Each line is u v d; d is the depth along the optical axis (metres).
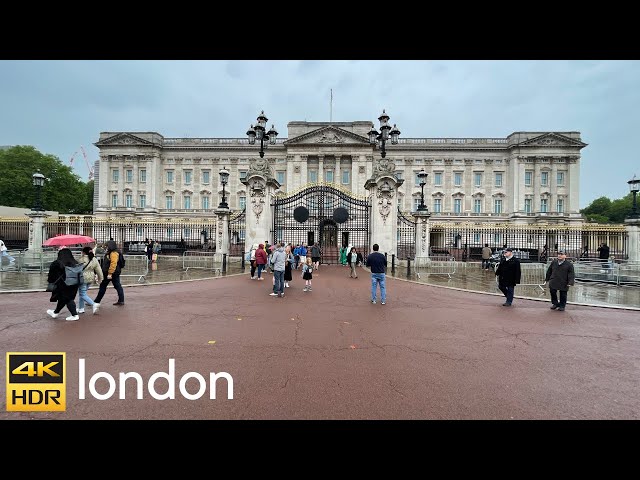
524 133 68.50
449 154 70.19
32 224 21.11
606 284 15.33
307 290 12.10
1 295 10.60
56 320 7.75
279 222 22.22
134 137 69.56
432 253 28.03
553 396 4.48
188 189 71.38
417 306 9.91
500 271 10.35
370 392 4.52
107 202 69.94
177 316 8.27
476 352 6.06
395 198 20.41
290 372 5.09
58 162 65.19
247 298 10.67
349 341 6.55
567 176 67.75
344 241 25.72
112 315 8.30
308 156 68.56
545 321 8.38
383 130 20.66
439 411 4.08
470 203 69.62
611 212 90.50
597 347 6.45
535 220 66.62
